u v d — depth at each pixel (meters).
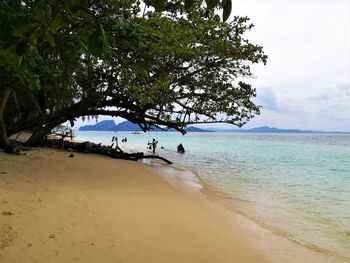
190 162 28.16
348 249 7.37
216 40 16.27
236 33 17.00
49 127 18.48
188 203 10.18
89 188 9.60
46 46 6.71
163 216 7.95
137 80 15.63
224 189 14.91
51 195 7.98
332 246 7.55
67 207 7.26
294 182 18.34
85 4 1.52
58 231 5.82
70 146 22.30
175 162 27.44
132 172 15.41
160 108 18.22
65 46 11.81
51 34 1.66
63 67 13.39
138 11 13.10
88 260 5.02
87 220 6.65
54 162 13.76
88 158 18.22
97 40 1.64
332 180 19.48
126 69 13.61
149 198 9.80
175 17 16.23
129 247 5.74
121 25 7.14
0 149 14.55
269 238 7.73
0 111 13.59
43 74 11.38
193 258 5.73
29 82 5.73
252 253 6.48
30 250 4.98
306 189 16.09
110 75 16.42
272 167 25.77
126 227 6.68
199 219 8.30
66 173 11.52
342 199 13.62
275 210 11.12
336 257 6.82
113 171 14.48
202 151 44.44
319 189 16.20
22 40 1.64
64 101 19.94
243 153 41.56
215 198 12.36
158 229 6.91
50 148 20.77
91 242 5.64
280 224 9.27
